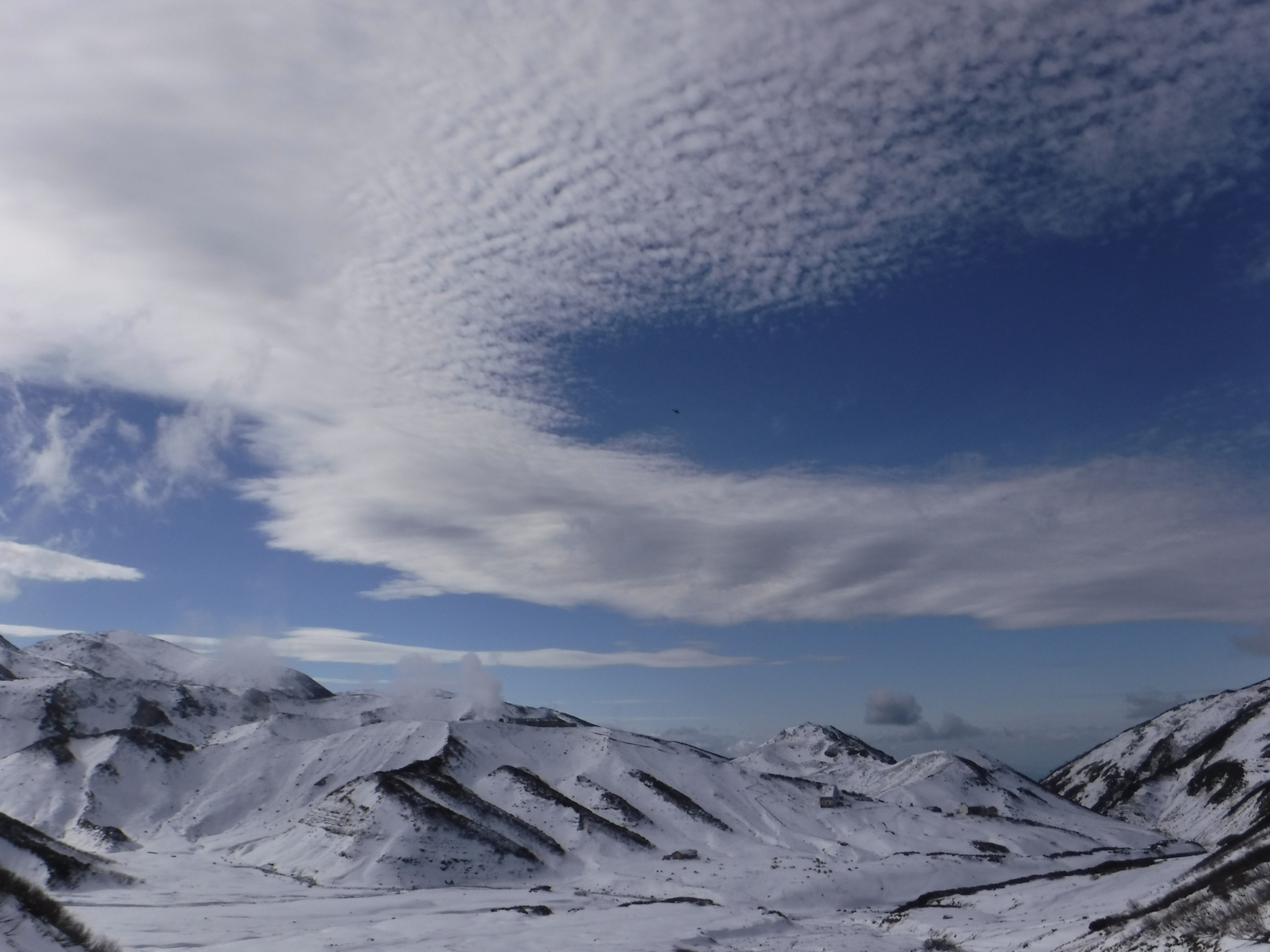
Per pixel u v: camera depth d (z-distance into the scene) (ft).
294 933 195.93
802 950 201.77
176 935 182.19
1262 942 92.43
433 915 236.43
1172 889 172.86
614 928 216.95
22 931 107.14
